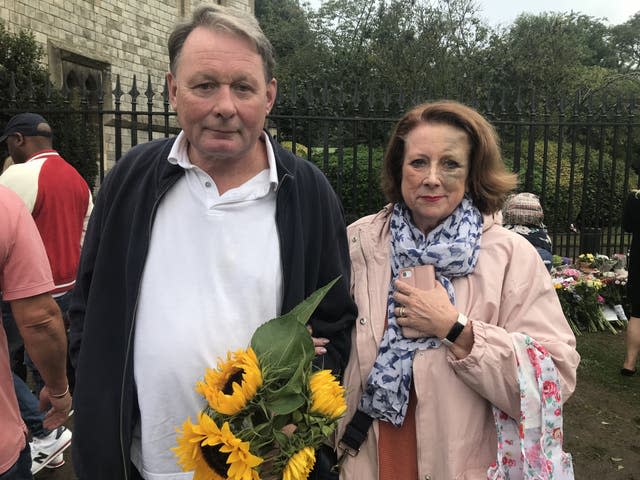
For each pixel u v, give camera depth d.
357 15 21.89
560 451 1.43
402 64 16.53
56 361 1.82
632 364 4.34
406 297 1.52
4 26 9.78
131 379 1.45
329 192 1.64
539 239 3.67
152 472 1.47
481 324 1.45
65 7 12.16
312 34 25.81
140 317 1.45
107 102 13.48
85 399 1.45
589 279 5.73
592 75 19.12
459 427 1.46
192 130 1.39
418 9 17.50
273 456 1.22
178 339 1.43
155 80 15.40
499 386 1.41
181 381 1.43
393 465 1.55
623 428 3.56
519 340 1.42
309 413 1.24
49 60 11.70
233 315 1.46
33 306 1.69
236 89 1.37
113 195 1.55
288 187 1.52
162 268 1.46
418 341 1.52
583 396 4.02
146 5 14.93
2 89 8.04
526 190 6.05
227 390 1.22
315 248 1.57
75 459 1.50
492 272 1.54
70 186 3.31
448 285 1.55
